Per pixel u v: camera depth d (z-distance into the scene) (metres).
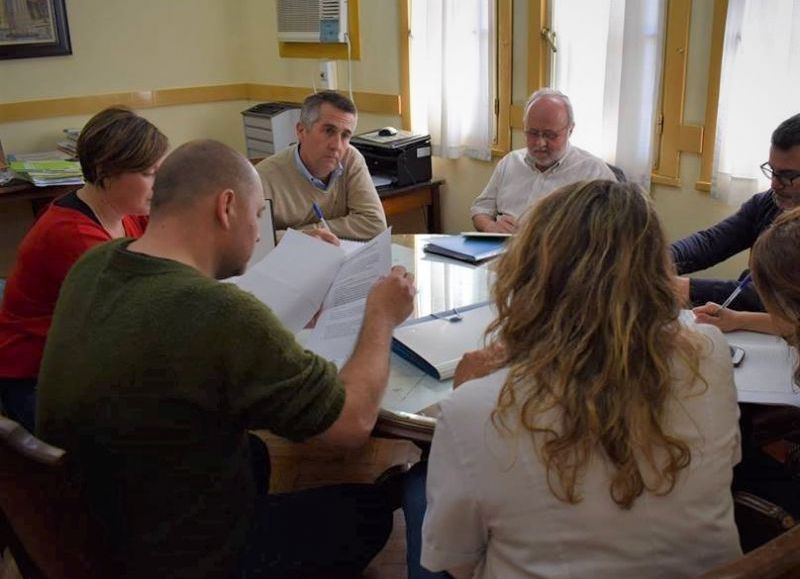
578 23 2.88
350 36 3.74
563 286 0.86
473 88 3.30
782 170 1.86
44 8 3.66
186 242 1.13
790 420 1.42
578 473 0.81
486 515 0.86
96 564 1.07
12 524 1.08
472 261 2.08
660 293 0.86
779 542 0.72
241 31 4.29
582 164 2.71
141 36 3.99
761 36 2.34
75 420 1.04
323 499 1.50
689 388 0.86
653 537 0.84
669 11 2.60
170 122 4.21
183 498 1.06
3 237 3.74
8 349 1.73
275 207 2.49
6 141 3.74
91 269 1.11
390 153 3.34
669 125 2.71
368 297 1.33
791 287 1.15
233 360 1.01
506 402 0.84
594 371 0.82
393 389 1.38
